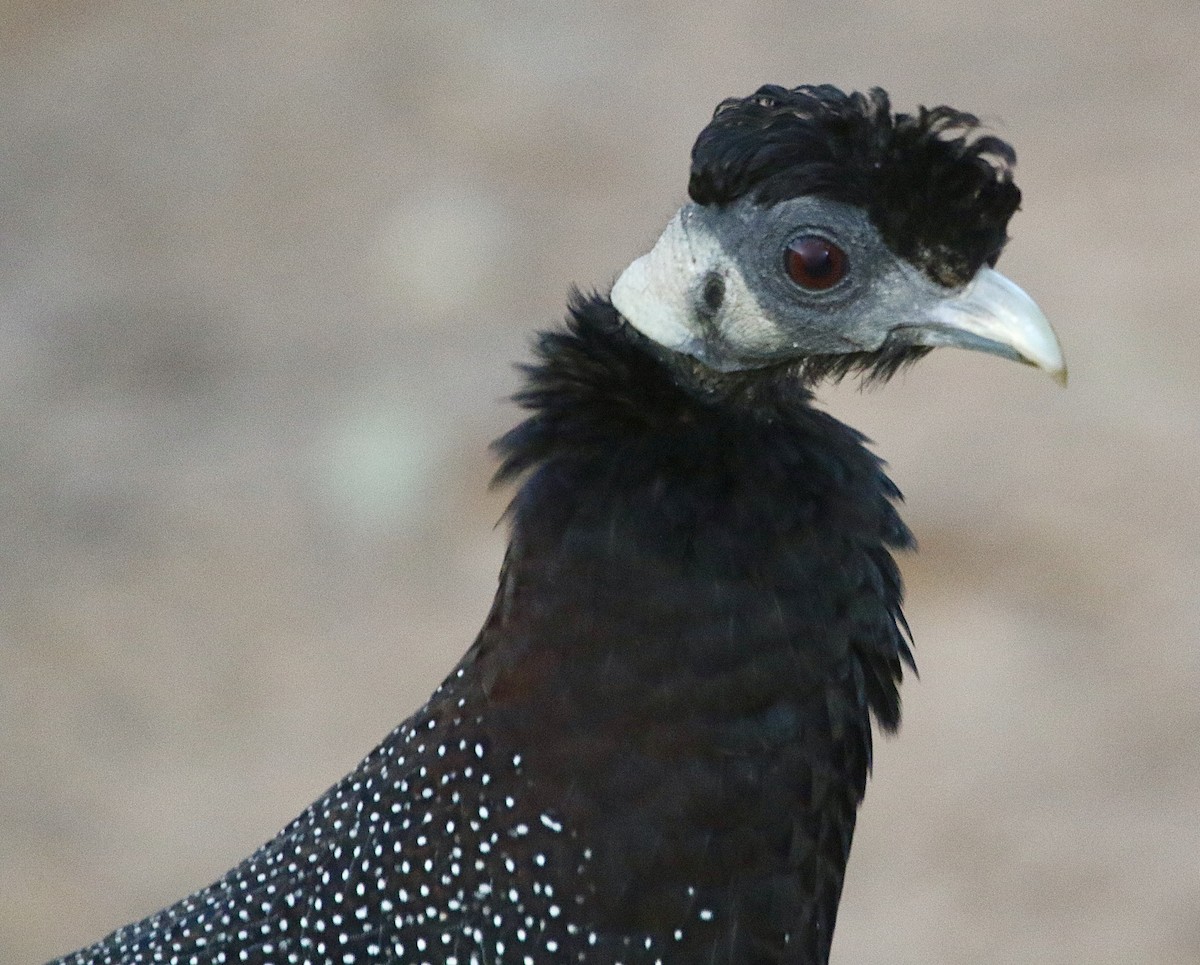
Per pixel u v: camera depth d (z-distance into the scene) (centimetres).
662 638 894
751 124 939
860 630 938
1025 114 3434
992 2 3828
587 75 3653
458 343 2933
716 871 897
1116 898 1977
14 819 2170
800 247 931
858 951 1930
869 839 2078
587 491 914
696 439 932
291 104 3641
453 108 3575
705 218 951
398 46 3794
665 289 951
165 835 2142
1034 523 2462
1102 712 2208
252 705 2325
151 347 3023
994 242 941
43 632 2453
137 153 3556
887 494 989
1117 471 2547
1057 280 2942
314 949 934
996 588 2388
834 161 924
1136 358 2759
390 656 2388
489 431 2694
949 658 2286
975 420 2669
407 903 921
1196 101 3434
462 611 2450
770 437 948
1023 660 2278
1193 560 2400
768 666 899
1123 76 3531
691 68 3666
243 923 959
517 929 903
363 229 3262
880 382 1004
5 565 2570
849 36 3744
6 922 2019
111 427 2845
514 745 909
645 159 3378
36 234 3350
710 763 892
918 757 2177
